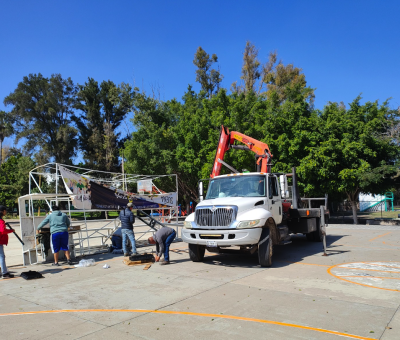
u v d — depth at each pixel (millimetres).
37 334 4328
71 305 5578
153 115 31891
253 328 4379
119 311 5207
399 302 5344
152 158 26688
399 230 17188
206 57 44156
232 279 7160
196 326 4500
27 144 46500
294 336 4090
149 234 17625
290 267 8336
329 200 24062
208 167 22906
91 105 49906
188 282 6977
